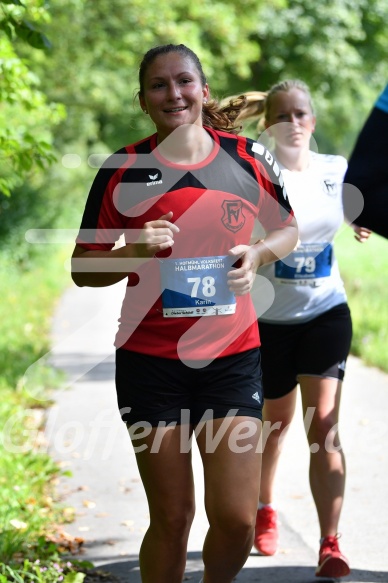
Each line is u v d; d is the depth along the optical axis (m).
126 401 7.12
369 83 61.22
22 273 37.44
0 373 18.53
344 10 53.31
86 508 11.23
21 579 8.29
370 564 9.33
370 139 5.54
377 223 5.59
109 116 52.16
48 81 38.00
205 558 7.02
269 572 9.12
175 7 39.56
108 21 37.38
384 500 11.27
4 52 12.81
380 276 35.81
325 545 8.83
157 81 6.98
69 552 9.77
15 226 37.88
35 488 11.58
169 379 7.03
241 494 6.79
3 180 12.71
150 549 7.14
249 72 50.56
